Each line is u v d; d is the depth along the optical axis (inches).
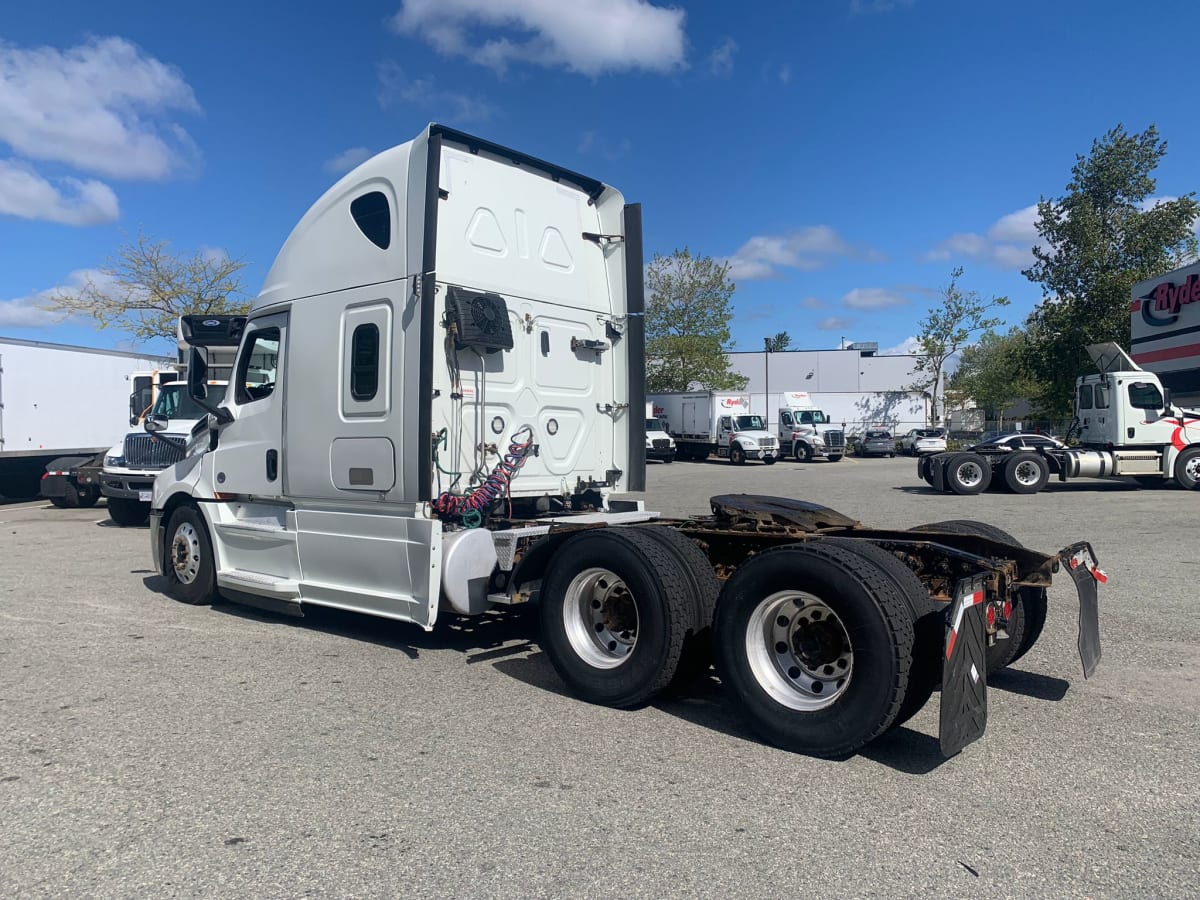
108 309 1073.5
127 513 587.5
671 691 208.2
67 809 144.1
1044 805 145.4
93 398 800.9
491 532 228.2
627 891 117.9
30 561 422.6
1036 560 194.1
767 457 1481.3
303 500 259.0
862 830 136.1
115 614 296.7
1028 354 1478.8
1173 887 118.6
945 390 2465.6
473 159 242.4
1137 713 193.3
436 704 199.6
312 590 254.2
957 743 154.0
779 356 2598.4
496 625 279.1
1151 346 1088.2
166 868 124.4
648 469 1384.1
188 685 214.2
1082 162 1411.2
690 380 1966.0
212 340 291.7
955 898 115.9
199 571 306.7
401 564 226.2
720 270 1950.1
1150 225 1359.5
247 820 139.6
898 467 1353.3
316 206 258.4
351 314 242.5
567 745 173.8
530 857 127.4
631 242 281.4
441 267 229.0
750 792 150.9
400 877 121.8
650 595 187.3
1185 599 308.8
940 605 171.8
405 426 225.3
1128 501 693.9
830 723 162.4
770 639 176.7
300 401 256.5
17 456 733.3
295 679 219.5
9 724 186.1
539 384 257.1
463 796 149.0
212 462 292.8
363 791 151.1
